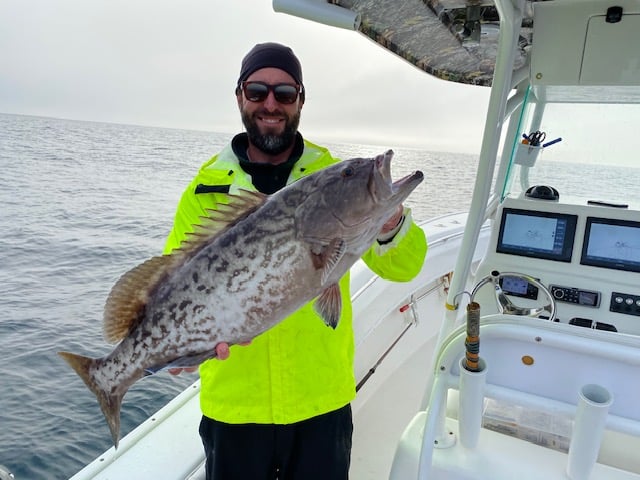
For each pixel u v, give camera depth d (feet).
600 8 7.19
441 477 5.00
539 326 5.16
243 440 5.70
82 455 14.01
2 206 50.96
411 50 9.11
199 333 4.96
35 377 17.94
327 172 4.85
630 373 4.68
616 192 8.63
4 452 13.93
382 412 10.49
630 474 4.82
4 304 25.43
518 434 5.68
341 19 5.44
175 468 6.15
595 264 7.80
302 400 5.60
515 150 9.16
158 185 69.67
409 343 12.89
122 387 5.15
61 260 34.14
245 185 5.72
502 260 8.42
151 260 5.08
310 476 5.81
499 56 6.10
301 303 4.95
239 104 6.61
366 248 4.91
